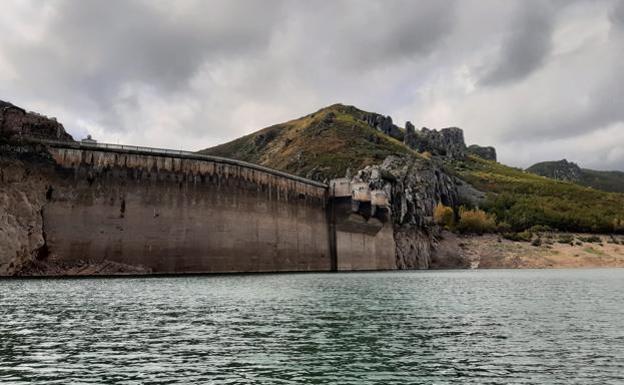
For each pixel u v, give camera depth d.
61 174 109.31
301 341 38.25
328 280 110.75
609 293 79.12
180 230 123.06
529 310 57.16
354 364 31.64
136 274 114.62
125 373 29.19
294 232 157.00
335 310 55.97
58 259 106.75
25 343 36.34
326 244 171.38
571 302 65.81
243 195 138.50
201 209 127.56
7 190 102.00
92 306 56.44
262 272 142.38
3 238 99.50
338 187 175.25
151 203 119.38
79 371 29.50
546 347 36.66
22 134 110.31
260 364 31.42
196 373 29.30
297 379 28.36
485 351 35.38
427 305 61.50
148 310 54.03
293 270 154.62
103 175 114.00
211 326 44.25
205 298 66.31
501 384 27.69
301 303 62.16
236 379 28.25
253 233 140.62
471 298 70.62
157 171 121.19
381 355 34.03
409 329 43.78
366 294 75.50
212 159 131.25
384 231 186.62
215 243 129.62
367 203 178.75
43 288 76.88
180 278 108.25
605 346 37.06
